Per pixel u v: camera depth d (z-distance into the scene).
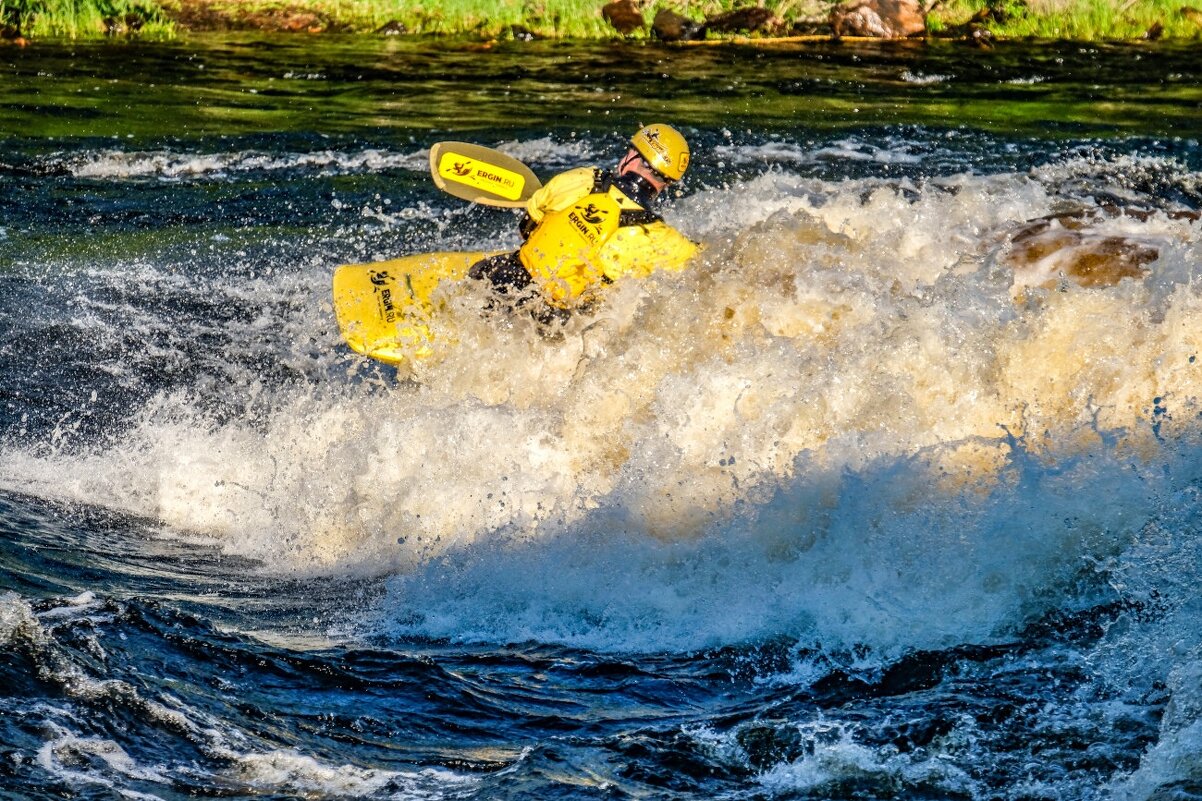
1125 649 15.70
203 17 70.56
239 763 12.94
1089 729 14.15
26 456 23.19
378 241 36.72
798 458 19.55
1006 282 21.02
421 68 60.81
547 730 14.38
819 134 47.88
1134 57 63.16
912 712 14.71
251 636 16.08
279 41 67.19
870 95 54.62
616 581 18.83
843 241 22.58
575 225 23.14
